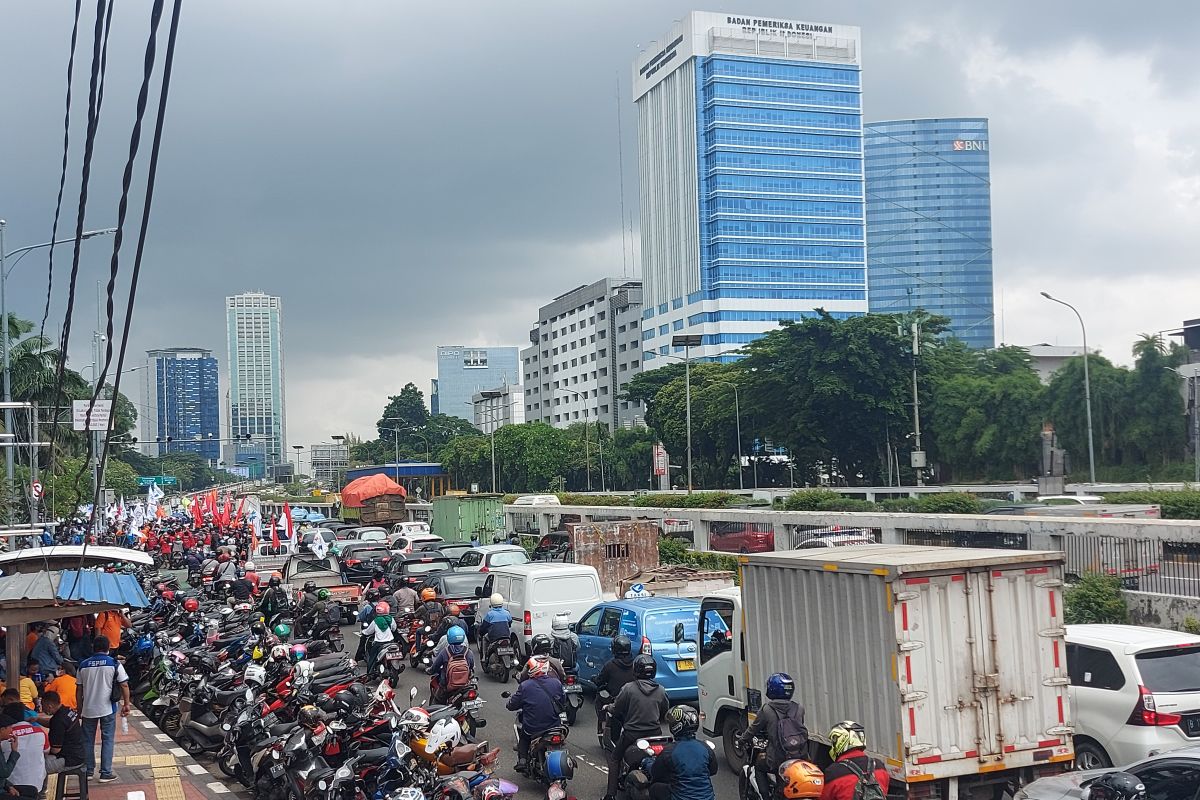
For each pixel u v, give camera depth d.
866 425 68.38
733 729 11.99
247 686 12.95
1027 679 8.80
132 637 18.78
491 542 46.72
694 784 8.61
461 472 117.94
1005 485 61.25
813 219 135.00
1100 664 10.46
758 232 132.88
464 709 10.65
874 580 8.78
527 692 11.60
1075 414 59.00
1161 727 9.92
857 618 9.02
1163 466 56.00
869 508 36.41
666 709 10.02
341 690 11.90
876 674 8.75
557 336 170.38
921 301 184.88
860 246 136.50
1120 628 11.08
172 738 15.29
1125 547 18.00
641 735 9.84
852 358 66.12
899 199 186.25
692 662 15.02
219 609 22.23
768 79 134.12
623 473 103.31
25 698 13.28
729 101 132.62
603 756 13.34
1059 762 8.84
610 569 26.98
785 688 9.16
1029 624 8.88
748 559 10.67
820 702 9.53
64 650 18.73
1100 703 10.32
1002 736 8.66
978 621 8.73
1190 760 8.00
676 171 140.38
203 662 15.95
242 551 41.53
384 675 15.71
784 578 10.10
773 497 66.19
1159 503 29.45
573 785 11.97
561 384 169.12
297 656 14.93
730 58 133.12
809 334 68.75
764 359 71.12
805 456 73.19
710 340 132.25
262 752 11.20
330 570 29.89
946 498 33.56
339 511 82.00
